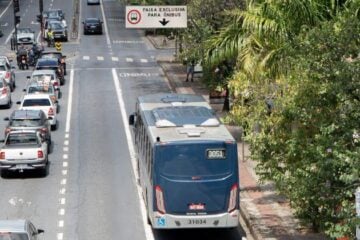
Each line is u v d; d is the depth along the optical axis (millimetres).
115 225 34938
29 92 61875
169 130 32656
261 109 30297
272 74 30797
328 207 25578
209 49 38250
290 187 27500
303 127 27344
